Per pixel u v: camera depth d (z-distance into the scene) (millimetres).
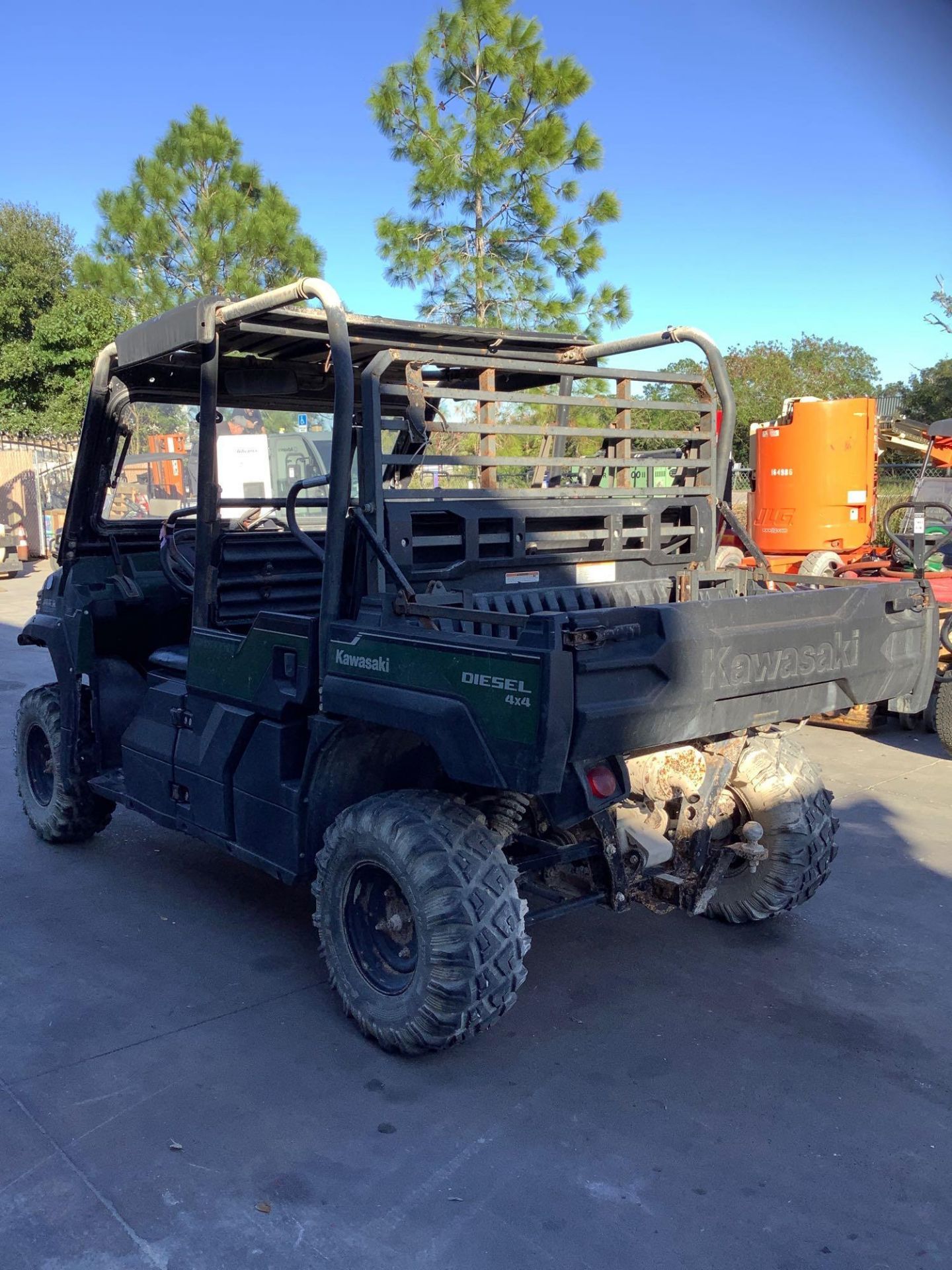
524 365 3867
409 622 3250
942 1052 3461
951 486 10383
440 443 3645
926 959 4129
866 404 9969
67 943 4266
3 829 5719
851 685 3600
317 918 3584
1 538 19531
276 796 3715
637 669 2955
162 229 20000
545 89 13734
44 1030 3559
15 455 23250
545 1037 3547
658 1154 2918
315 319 3770
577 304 14359
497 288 14359
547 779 2771
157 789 4363
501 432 3676
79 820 5207
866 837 5570
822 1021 3660
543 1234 2602
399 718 3156
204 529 4090
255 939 4309
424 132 14055
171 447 5004
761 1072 3336
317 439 5266
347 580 3496
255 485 5133
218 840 4031
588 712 2820
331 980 3662
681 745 3744
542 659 2742
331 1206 2697
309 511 5438
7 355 23781
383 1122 3051
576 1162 2883
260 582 4512
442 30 13969
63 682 5016
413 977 3246
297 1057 3395
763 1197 2746
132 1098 3156
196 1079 3262
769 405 34156
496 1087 3240
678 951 4203
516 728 2812
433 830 3229
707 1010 3729
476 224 14414
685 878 3758
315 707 3572
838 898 4738
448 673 3016
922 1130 3043
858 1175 2840
